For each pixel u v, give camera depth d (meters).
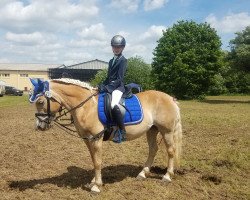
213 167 8.70
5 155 10.12
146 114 7.15
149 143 7.84
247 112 23.45
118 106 6.63
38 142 12.16
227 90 61.00
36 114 6.54
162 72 45.81
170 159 7.49
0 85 55.91
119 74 6.76
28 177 7.96
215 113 22.56
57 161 9.42
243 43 40.97
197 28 45.97
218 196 6.81
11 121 18.47
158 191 7.00
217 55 44.69
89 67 70.94
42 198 6.64
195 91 45.16
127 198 6.64
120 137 6.83
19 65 91.44
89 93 6.73
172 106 7.38
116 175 8.05
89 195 6.75
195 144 11.66
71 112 6.72
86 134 6.73
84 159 9.64
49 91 6.41
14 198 6.64
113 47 6.72
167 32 47.06
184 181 7.59
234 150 10.44
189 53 44.03
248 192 6.98
